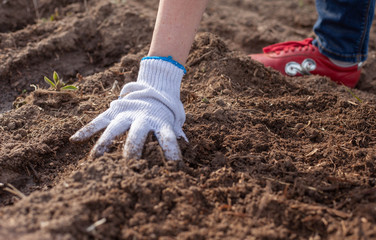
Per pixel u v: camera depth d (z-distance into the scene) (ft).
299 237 2.90
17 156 3.32
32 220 2.76
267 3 6.68
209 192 3.06
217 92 3.84
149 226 2.85
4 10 4.96
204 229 2.88
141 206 2.92
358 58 4.25
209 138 3.40
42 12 5.10
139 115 3.17
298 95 4.02
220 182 3.11
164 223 2.88
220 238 2.84
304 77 4.30
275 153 3.33
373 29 5.86
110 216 2.85
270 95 3.99
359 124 3.63
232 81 4.00
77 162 3.37
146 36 4.69
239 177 3.15
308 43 4.47
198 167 3.20
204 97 3.75
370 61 4.75
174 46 3.20
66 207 2.83
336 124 3.67
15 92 4.18
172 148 3.10
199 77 4.03
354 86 4.50
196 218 2.92
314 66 4.34
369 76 4.64
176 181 3.04
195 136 3.41
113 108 3.28
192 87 3.96
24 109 3.73
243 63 4.12
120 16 4.84
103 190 2.94
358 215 2.94
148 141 3.14
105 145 3.14
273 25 5.49
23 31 4.65
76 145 3.45
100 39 4.70
